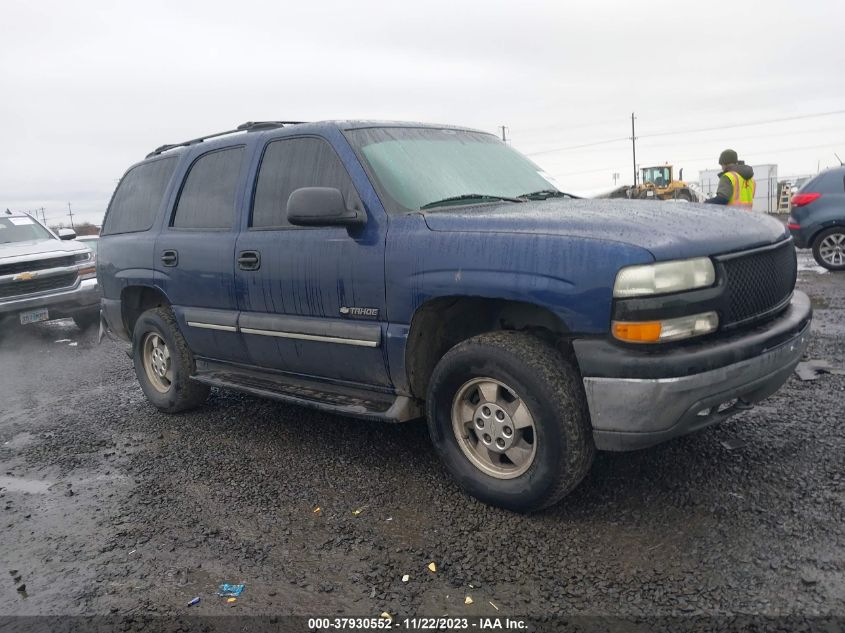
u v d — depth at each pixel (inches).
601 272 109.5
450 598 102.7
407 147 156.6
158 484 155.1
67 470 169.8
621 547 112.5
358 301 142.6
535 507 122.3
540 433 117.7
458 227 127.9
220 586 110.7
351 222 138.8
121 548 126.0
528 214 126.0
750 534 112.9
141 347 214.2
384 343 138.5
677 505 124.3
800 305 136.1
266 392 167.8
